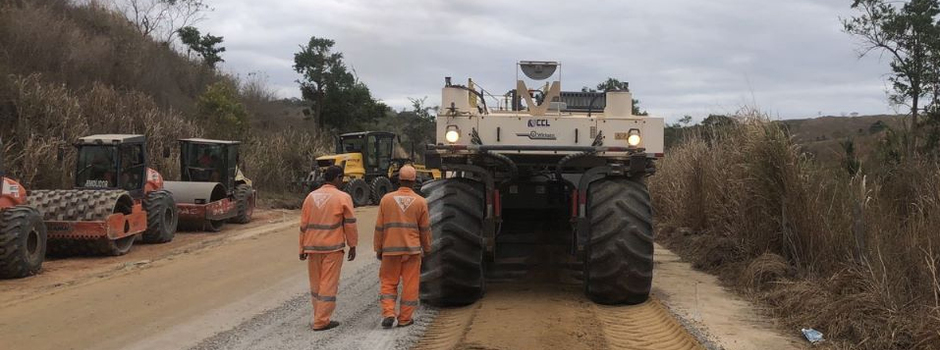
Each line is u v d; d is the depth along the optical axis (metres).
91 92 20.78
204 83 35.06
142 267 9.96
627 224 6.60
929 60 15.64
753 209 8.60
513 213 8.01
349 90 37.12
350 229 6.30
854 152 8.23
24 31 22.88
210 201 15.45
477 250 6.80
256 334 6.01
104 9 30.61
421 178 24.12
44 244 9.82
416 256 6.27
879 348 5.07
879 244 6.21
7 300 7.66
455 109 6.99
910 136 7.96
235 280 8.76
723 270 8.67
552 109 8.15
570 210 7.44
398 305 7.20
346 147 24.19
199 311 6.99
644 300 6.88
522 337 5.50
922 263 5.62
